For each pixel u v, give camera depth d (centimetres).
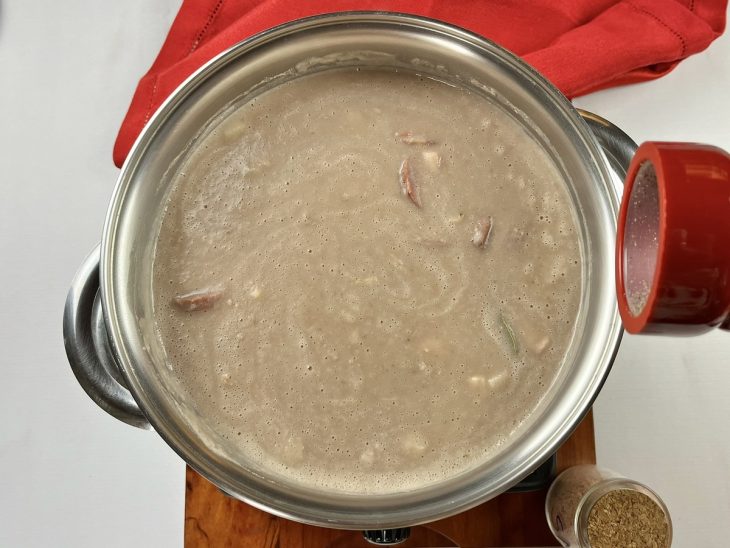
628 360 48
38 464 49
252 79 40
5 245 50
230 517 44
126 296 36
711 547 47
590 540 40
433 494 35
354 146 40
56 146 51
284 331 38
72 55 52
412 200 39
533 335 38
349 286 39
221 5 50
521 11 49
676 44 47
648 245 28
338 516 34
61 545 48
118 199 37
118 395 41
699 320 25
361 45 40
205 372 38
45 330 50
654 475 47
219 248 39
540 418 36
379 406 37
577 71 47
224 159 40
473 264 39
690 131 50
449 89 42
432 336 38
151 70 50
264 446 37
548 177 40
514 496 44
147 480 49
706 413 48
